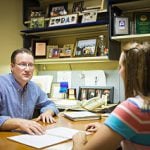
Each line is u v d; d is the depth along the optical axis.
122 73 0.90
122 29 2.43
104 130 0.81
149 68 0.84
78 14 2.77
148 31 2.38
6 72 3.08
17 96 1.93
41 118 1.81
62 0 3.08
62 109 2.35
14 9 3.16
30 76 1.97
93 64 2.91
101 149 0.80
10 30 3.11
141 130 0.79
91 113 1.95
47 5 3.17
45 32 3.00
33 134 1.35
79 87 2.90
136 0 2.36
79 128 1.51
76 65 3.03
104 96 2.53
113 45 2.55
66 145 1.16
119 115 0.80
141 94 0.84
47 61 2.96
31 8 3.12
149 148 0.80
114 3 2.45
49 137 1.29
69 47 2.91
